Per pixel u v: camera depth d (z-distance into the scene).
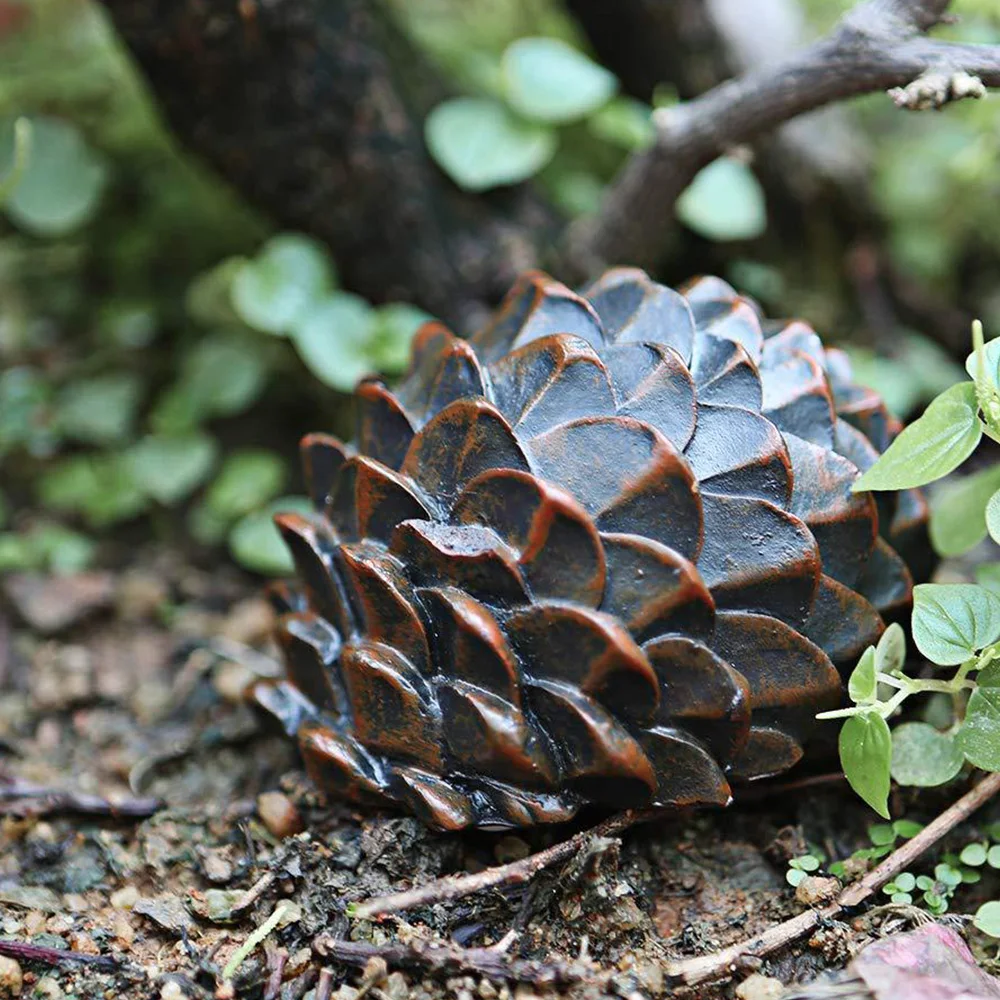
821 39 0.40
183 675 0.44
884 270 0.51
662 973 0.35
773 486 0.35
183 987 0.35
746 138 0.42
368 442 0.37
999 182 0.50
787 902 0.36
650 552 0.34
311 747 0.36
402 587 0.35
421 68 0.47
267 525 0.46
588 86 0.47
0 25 0.59
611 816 0.36
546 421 0.35
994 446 0.47
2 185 0.43
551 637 0.34
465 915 0.36
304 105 0.45
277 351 0.50
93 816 0.39
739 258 0.51
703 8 0.47
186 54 0.44
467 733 0.35
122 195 0.55
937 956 0.35
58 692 0.43
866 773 0.35
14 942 0.36
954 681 0.35
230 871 0.37
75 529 0.49
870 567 0.36
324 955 0.35
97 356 0.52
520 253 0.47
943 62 0.37
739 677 0.35
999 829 0.37
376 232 0.47
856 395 0.38
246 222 0.53
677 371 0.35
